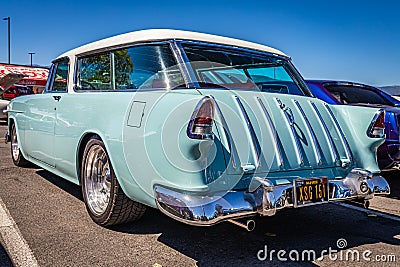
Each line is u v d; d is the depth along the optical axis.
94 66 3.70
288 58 4.04
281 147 2.81
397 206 4.41
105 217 3.26
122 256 2.84
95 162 3.49
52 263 2.71
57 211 3.82
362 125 3.32
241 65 3.53
